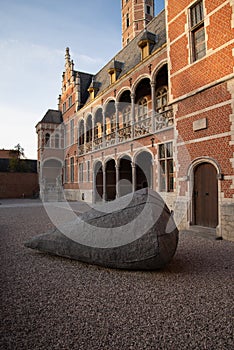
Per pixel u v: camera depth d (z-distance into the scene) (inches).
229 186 275.9
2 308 121.1
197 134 319.3
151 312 116.8
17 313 116.3
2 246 245.1
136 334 99.3
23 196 1108.5
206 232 297.1
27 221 408.8
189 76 328.5
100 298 132.0
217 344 93.0
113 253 170.4
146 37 508.1
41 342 94.5
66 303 126.3
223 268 179.0
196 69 317.4
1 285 149.6
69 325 106.0
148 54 510.0
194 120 323.0
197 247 241.3
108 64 843.4
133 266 166.7
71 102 948.6
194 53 327.9
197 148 319.3
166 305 123.7
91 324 106.7
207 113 304.2
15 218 446.6
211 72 296.8
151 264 162.4
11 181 1096.8
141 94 581.3
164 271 172.9
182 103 342.3
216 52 290.0
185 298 131.3
